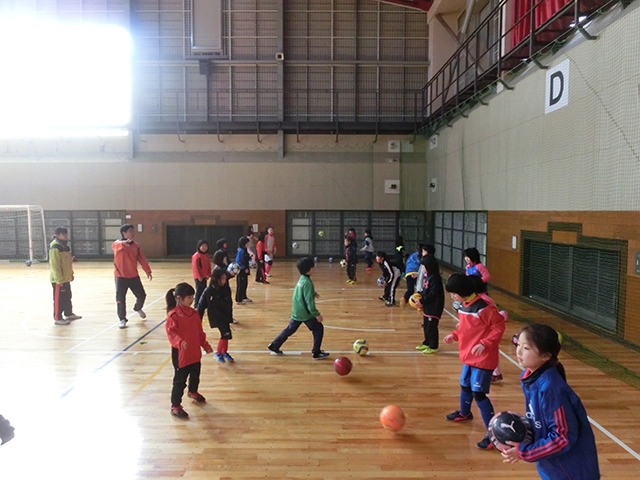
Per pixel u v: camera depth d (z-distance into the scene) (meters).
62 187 17.02
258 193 17.08
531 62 8.14
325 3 16.55
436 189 14.51
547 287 7.88
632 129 5.52
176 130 16.64
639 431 3.81
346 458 3.43
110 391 4.76
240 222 17.11
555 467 1.99
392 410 3.80
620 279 5.82
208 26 16.41
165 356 5.94
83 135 16.89
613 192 5.91
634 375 4.92
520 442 1.99
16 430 3.89
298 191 17.09
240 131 16.69
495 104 9.73
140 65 16.62
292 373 5.30
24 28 16.42
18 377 5.18
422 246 6.72
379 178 17.05
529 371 2.12
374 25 16.66
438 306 6.02
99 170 16.94
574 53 6.77
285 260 17.00
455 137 12.56
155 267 15.10
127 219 17.05
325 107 16.89
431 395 4.64
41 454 3.49
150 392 4.73
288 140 17.05
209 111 16.80
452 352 6.10
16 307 9.05
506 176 9.23
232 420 4.08
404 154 16.36
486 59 13.20
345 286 11.50
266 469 3.28
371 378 5.13
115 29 16.47
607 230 6.03
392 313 8.45
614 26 5.85
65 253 7.77
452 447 3.58
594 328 6.43
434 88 15.98
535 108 8.01
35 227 17.05
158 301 9.68
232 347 6.34
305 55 16.75
